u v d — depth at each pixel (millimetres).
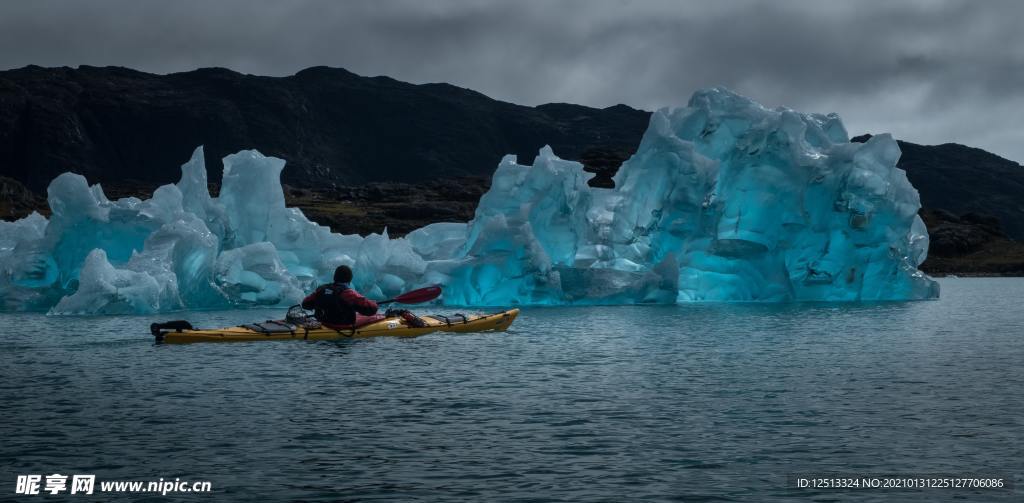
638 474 8469
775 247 33969
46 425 10602
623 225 34594
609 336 20875
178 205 33438
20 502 7664
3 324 24625
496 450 9398
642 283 32969
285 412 11375
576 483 8180
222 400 12195
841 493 7863
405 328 20359
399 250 33625
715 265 33938
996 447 9461
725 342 19688
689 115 35344
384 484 8164
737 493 7867
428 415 11195
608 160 132500
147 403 11977
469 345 18656
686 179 33312
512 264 31422
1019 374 14672
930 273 104062
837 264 34500
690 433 10172
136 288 28703
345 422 10773
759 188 33875
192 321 26203
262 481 8266
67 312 28312
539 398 12398
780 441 9766
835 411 11430
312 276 34656
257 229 35281
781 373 14789
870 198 33625
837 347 18734
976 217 125938
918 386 13453
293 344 18453
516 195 34188
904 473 8477
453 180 139125
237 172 35625
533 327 23344
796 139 33531
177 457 9117
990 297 45156
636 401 12156
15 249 32000
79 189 31781
